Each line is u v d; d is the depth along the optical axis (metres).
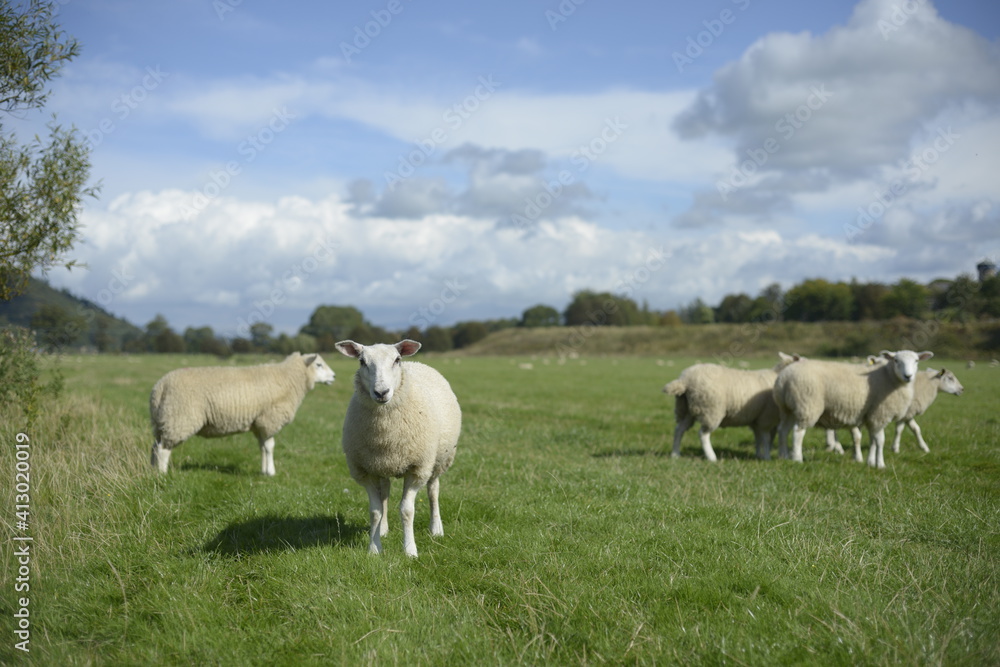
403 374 6.05
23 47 8.43
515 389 29.66
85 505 7.08
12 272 9.30
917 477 9.79
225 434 9.75
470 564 5.91
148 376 35.62
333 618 4.78
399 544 6.48
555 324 119.38
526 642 4.49
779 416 12.23
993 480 9.48
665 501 7.97
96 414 12.29
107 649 4.61
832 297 86.88
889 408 10.95
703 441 12.16
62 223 9.31
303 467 10.35
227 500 7.75
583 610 4.80
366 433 6.08
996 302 69.56
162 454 9.21
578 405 22.73
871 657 4.11
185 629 4.69
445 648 4.38
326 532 6.62
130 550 6.13
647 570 5.62
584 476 9.69
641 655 4.25
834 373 11.24
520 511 7.39
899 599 5.03
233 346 68.69
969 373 36.91
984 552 6.22
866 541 6.50
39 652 4.55
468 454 11.66
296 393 10.06
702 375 12.09
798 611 4.73
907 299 79.44
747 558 5.80
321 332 87.38
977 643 4.30
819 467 10.55
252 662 4.38
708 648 4.29
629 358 71.69
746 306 101.44
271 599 5.16
